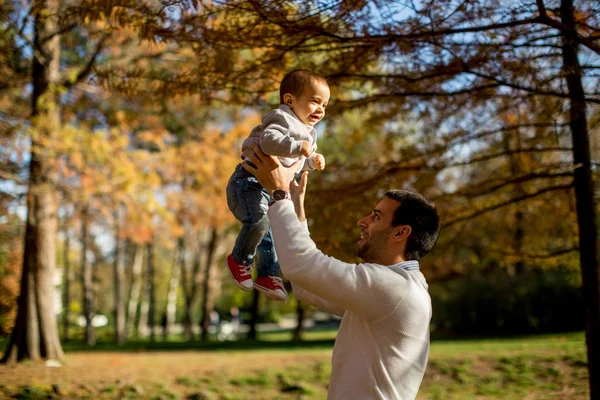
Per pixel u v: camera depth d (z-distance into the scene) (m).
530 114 5.84
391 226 2.43
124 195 10.94
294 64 5.01
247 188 2.55
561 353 10.35
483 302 20.80
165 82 4.94
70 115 12.52
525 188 6.96
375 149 14.65
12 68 10.00
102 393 8.02
